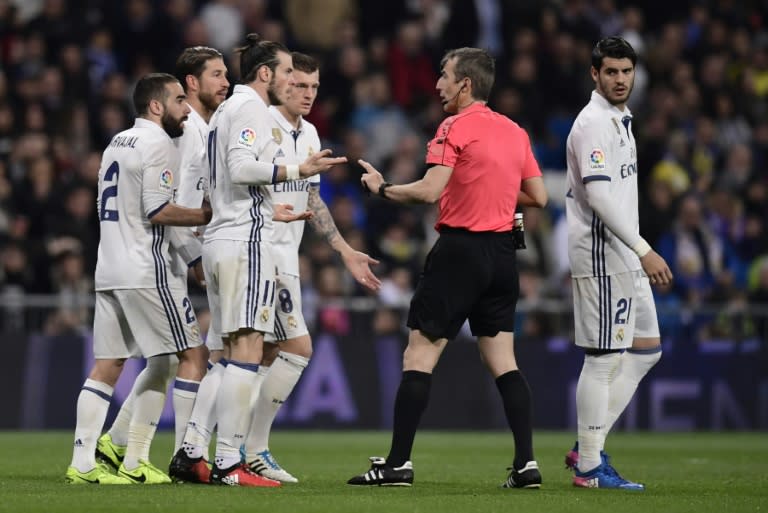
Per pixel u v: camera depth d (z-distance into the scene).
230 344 25.08
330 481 26.98
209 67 27.62
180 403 25.98
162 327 25.58
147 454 26.00
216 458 24.81
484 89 25.02
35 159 51.06
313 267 51.06
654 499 22.91
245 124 24.56
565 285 55.28
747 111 68.50
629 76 25.67
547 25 66.75
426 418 50.22
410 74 64.25
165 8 60.69
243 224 24.70
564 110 65.19
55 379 47.03
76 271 47.81
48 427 46.84
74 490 23.30
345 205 53.72
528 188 25.50
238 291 24.59
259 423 27.23
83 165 51.75
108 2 60.41
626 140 25.88
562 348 51.53
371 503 21.25
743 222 61.84
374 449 39.06
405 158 58.97
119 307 25.80
